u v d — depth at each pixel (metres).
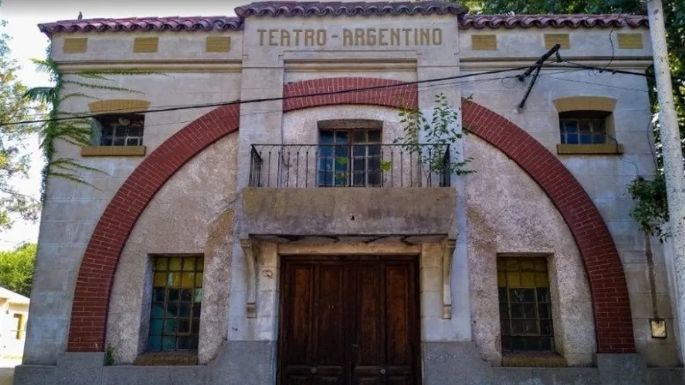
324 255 9.45
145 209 9.59
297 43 10.16
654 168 9.56
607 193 9.49
